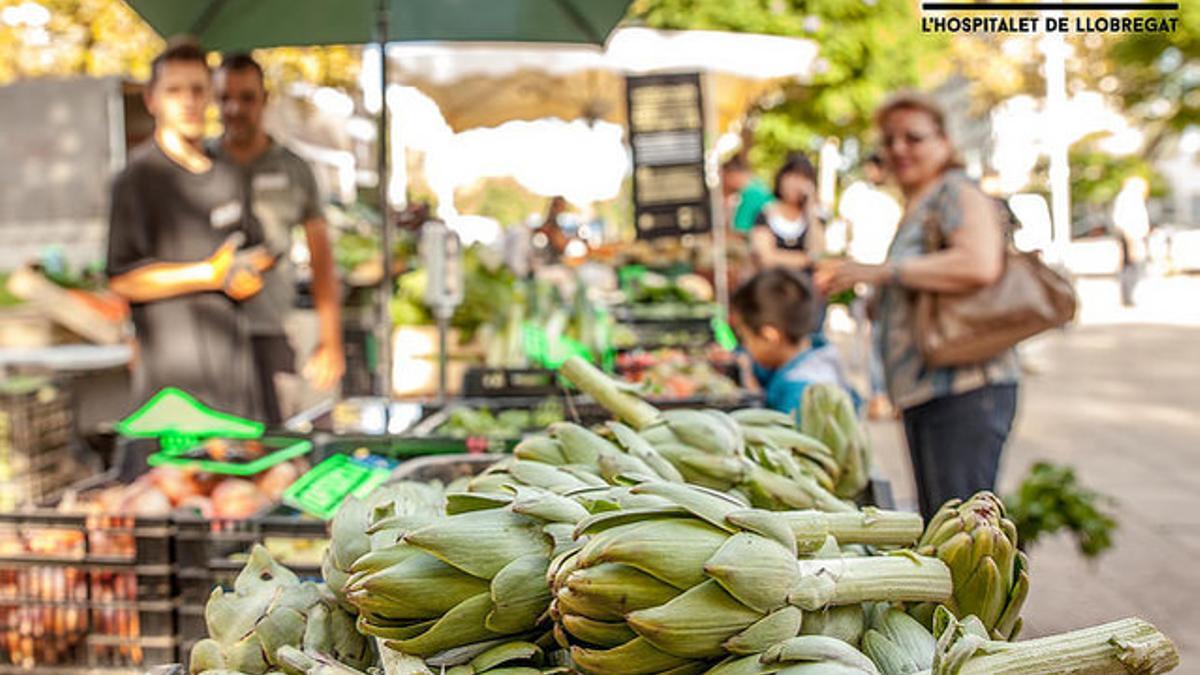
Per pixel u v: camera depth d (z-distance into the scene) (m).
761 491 1.64
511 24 4.49
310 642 1.35
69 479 4.91
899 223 3.97
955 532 1.31
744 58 7.77
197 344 3.95
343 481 2.77
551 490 1.38
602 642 1.10
